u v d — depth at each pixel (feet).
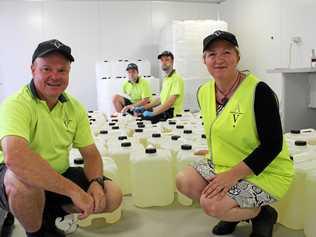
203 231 5.43
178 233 5.38
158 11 21.17
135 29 21.03
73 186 4.33
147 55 21.36
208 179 5.16
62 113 4.92
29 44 19.85
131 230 5.51
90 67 20.71
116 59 20.98
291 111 11.94
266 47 17.89
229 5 21.12
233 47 4.72
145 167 6.37
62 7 20.01
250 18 19.13
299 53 15.43
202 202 4.80
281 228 5.51
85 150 5.22
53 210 5.06
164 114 13.32
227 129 4.78
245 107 4.60
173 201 6.70
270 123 4.48
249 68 19.61
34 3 19.67
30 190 4.27
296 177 5.32
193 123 10.59
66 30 20.20
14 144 4.03
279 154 4.75
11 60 19.76
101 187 4.80
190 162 6.56
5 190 4.40
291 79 11.84
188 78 16.33
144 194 6.41
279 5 16.65
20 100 4.44
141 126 10.28
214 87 5.08
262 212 4.98
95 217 5.83
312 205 4.99
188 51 16.25
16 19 19.56
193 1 21.57
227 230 5.28
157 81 17.87
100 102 17.66
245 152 4.88
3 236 5.33
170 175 6.49
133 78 16.17
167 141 7.89
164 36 18.30
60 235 5.16
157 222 5.80
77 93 20.71
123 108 15.71
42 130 4.62
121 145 7.21
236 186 4.65
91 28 20.51
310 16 14.62
